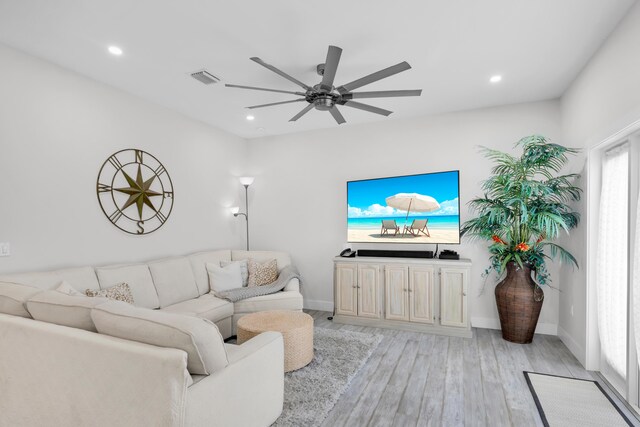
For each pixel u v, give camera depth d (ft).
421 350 11.34
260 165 18.10
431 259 13.37
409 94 8.98
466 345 11.79
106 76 10.77
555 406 7.97
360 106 9.84
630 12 7.36
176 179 14.07
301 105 13.51
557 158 11.84
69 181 10.26
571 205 11.43
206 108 13.76
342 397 8.39
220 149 16.60
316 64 9.93
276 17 7.70
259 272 14.69
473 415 7.61
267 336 7.29
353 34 8.40
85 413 5.53
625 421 7.41
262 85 11.48
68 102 10.24
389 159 15.46
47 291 6.91
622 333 8.63
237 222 17.72
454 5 7.29
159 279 11.96
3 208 8.77
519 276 11.90
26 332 6.16
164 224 13.48
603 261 9.45
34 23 7.88
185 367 4.88
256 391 6.57
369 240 15.42
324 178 16.75
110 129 11.47
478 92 12.16
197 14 7.59
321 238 16.80
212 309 11.74
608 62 8.48
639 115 7.04
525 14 7.60
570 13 7.55
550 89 11.94
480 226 12.26
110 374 5.26
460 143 14.19
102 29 8.17
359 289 14.19
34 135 9.42
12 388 6.39
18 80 9.09
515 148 13.32
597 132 9.17
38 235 9.50
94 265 10.93
